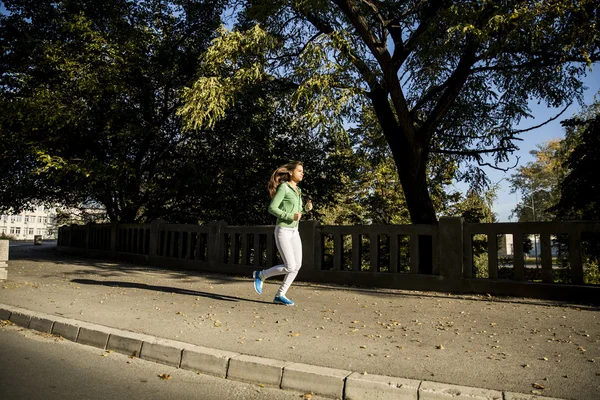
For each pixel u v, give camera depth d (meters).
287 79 13.30
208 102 10.99
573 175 12.41
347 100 9.72
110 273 10.93
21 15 16.88
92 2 16.22
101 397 3.46
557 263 16.34
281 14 12.20
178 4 16.80
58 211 20.25
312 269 9.64
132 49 15.05
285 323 5.58
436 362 4.00
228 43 10.77
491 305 6.81
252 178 16.17
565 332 5.12
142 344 4.64
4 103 14.21
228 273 11.19
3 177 15.98
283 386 3.76
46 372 4.02
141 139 15.45
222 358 4.11
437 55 10.77
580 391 3.31
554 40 10.02
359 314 6.17
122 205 16.83
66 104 14.55
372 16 11.36
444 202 19.00
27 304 6.54
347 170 17.45
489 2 9.41
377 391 3.44
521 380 3.54
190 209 18.03
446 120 13.52
